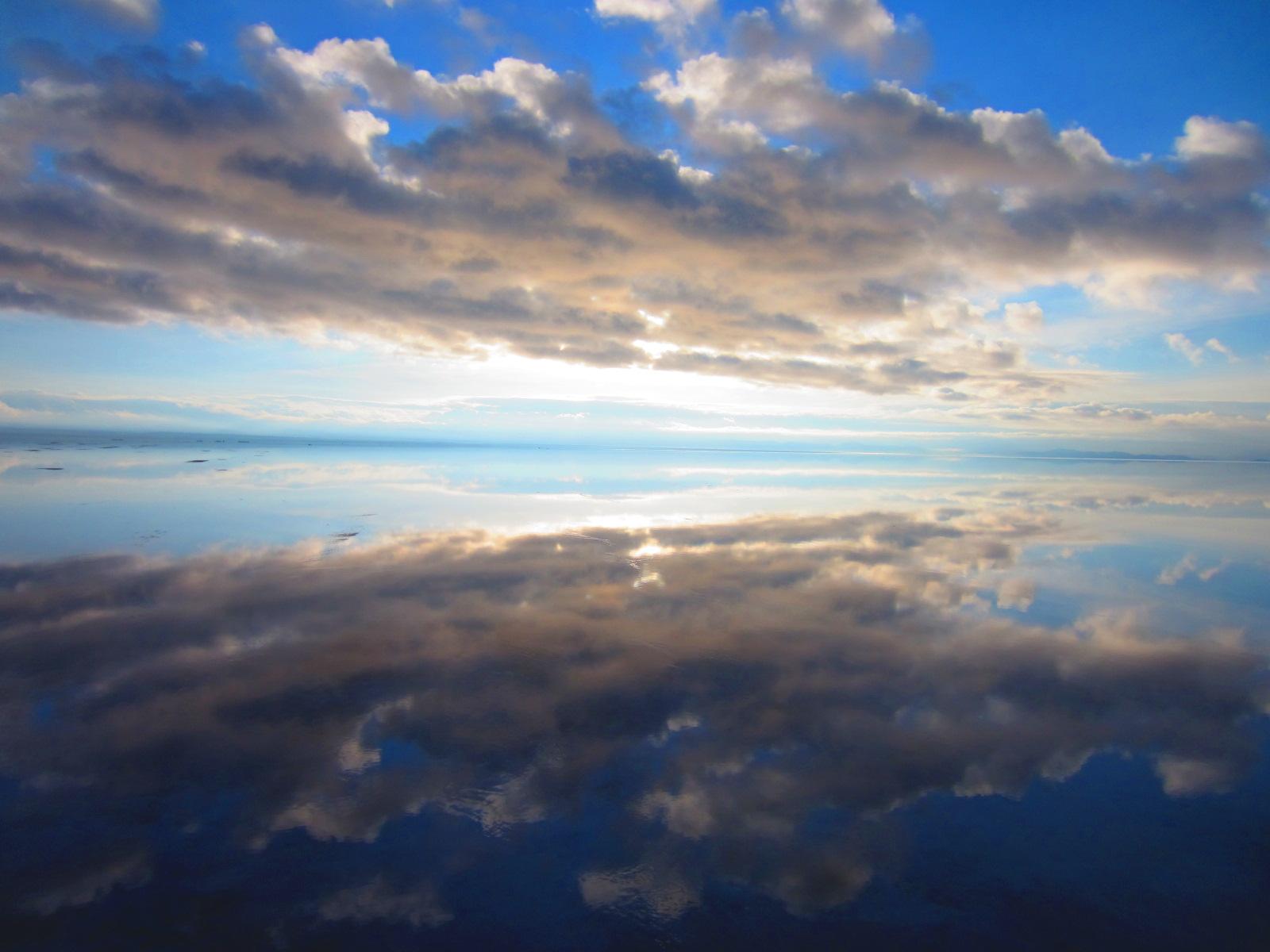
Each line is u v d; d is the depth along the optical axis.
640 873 4.16
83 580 11.23
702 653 8.20
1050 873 4.18
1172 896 3.97
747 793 5.08
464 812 4.78
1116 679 7.44
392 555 13.73
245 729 5.98
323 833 4.50
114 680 7.05
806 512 22.48
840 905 3.88
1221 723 6.36
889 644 8.61
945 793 5.09
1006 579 12.45
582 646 8.40
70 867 4.10
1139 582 12.32
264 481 29.80
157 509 20.12
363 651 8.09
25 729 5.91
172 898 3.86
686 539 16.38
